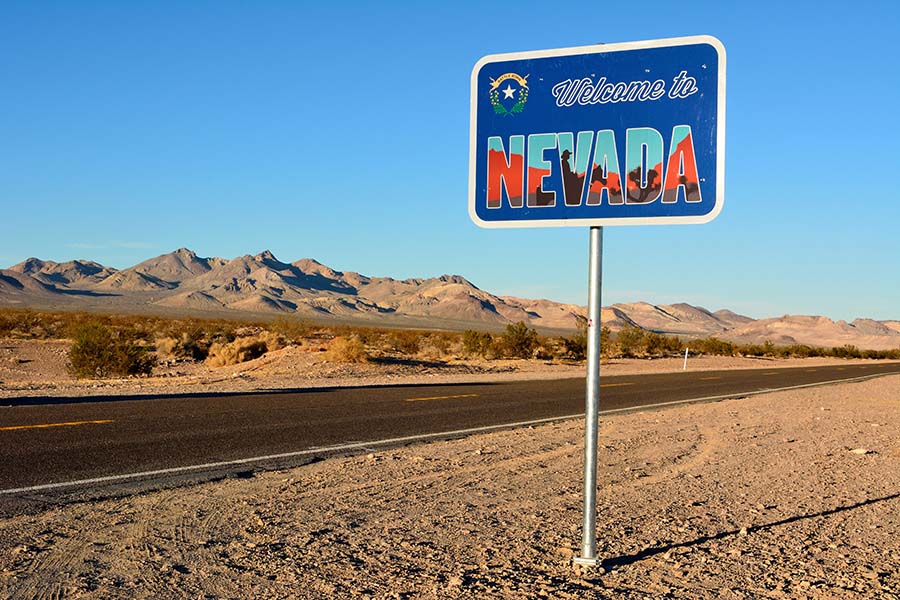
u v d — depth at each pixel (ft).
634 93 18.19
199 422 47.96
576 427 49.57
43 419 47.26
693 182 17.75
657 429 48.96
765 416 58.59
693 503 27.53
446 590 17.52
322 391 72.95
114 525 23.25
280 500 26.96
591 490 19.35
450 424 50.85
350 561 19.67
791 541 22.68
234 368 116.67
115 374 100.22
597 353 19.10
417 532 22.74
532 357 162.09
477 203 19.07
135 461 34.76
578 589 17.79
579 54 18.54
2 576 18.15
